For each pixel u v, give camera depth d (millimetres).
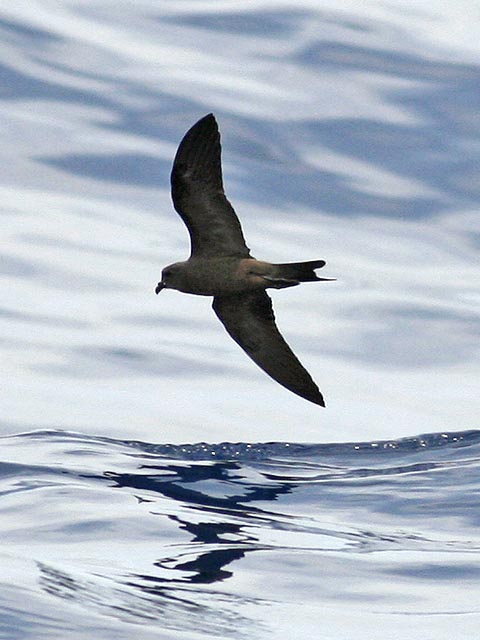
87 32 22000
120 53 21500
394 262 17812
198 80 20938
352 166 19484
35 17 22250
